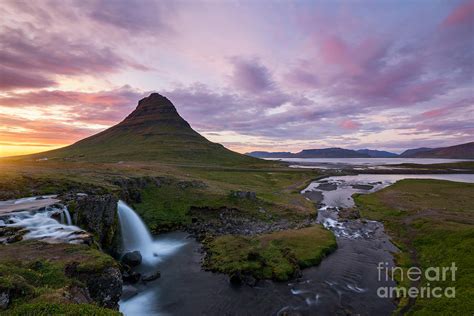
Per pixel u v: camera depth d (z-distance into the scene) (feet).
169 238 160.56
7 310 41.83
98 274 67.31
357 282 106.11
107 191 163.32
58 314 41.32
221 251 130.62
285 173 524.93
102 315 43.14
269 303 91.09
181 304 90.27
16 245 78.13
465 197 277.85
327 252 135.23
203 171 435.12
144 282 104.12
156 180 236.02
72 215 110.83
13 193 131.54
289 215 209.15
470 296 85.81
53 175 179.32
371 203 256.73
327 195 320.91
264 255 124.88
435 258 122.42
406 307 89.04
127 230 150.10
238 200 221.05
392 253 137.28
